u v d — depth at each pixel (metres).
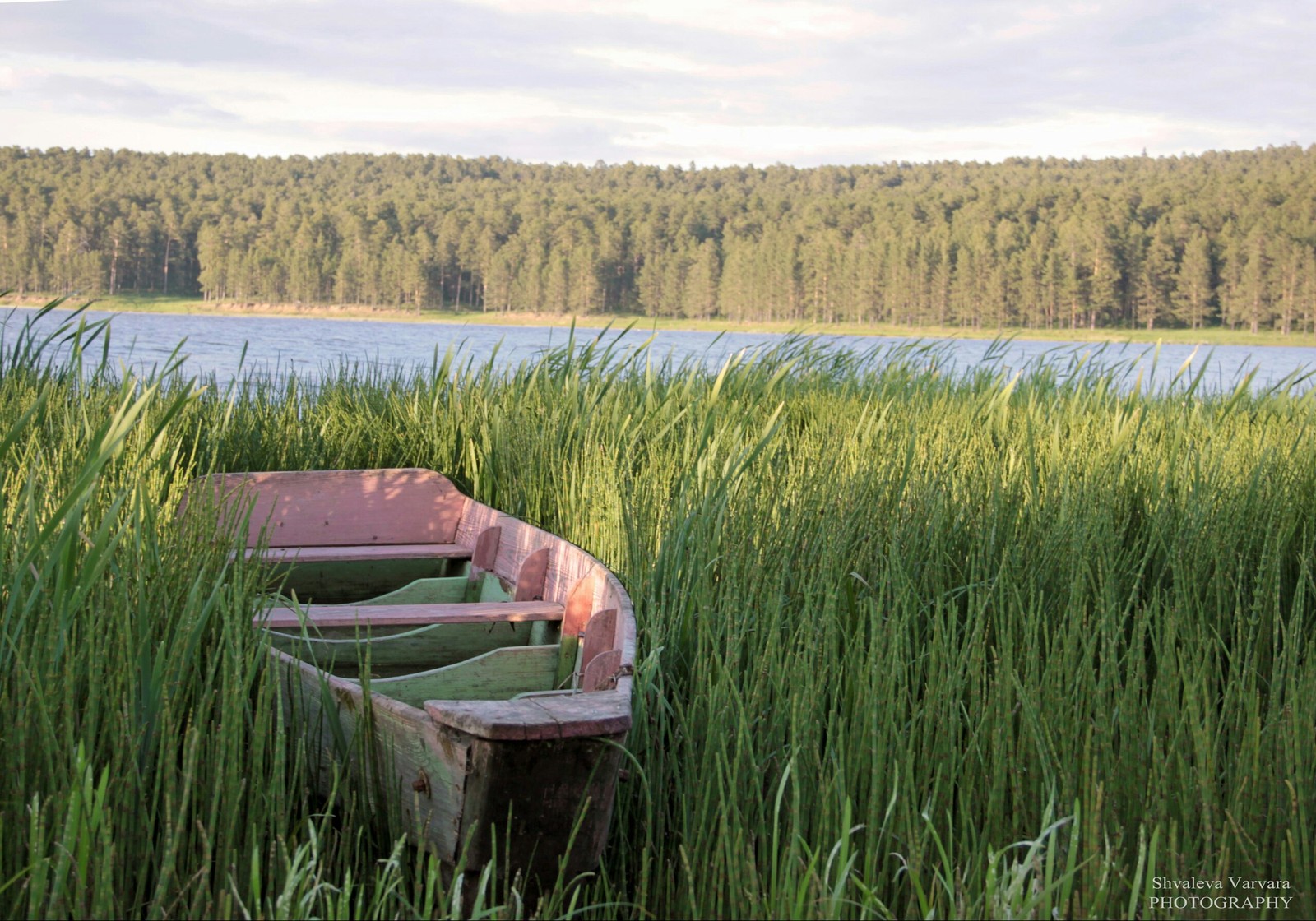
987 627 2.88
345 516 4.50
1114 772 2.23
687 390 6.25
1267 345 90.62
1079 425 5.93
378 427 6.32
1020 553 3.38
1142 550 3.83
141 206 130.00
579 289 122.81
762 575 3.15
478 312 125.19
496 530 4.24
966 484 4.09
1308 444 4.82
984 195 137.25
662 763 2.42
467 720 1.90
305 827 2.10
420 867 1.94
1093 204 121.19
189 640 2.22
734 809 1.96
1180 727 2.17
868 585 2.96
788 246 118.50
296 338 36.38
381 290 122.06
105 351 5.31
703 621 2.68
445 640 3.35
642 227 131.25
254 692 2.49
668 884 2.10
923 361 9.20
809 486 3.70
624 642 2.55
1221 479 4.05
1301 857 2.03
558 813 1.99
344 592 4.44
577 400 5.78
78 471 3.19
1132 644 2.60
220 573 2.65
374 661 3.20
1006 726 2.20
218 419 5.55
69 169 157.12
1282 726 2.24
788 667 2.52
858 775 2.21
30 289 110.69
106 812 1.78
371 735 2.19
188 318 78.88
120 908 1.79
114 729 1.97
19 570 2.04
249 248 123.56
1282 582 3.58
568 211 145.12
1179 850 2.12
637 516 3.72
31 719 1.99
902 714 2.25
